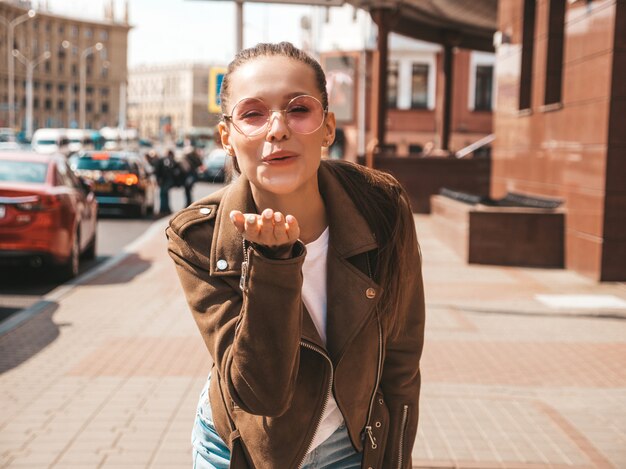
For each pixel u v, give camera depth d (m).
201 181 38.25
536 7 14.03
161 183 22.50
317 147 1.64
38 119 131.12
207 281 1.69
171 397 5.36
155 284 10.17
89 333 7.34
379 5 22.33
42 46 130.88
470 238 12.10
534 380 5.96
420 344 2.00
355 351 1.79
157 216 21.81
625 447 4.56
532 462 4.31
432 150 28.20
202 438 1.94
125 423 4.82
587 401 5.46
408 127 46.81
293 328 1.49
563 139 12.19
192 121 155.50
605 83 10.50
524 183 14.45
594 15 10.93
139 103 168.88
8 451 4.35
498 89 16.44
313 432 1.75
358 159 22.27
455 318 8.13
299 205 1.75
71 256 10.59
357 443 1.86
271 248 1.45
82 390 5.51
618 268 10.55
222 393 1.81
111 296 9.30
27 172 10.48
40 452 4.34
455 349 6.86
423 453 4.43
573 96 11.75
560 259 11.99
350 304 1.76
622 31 10.29
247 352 1.49
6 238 9.78
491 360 6.51
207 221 1.74
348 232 1.79
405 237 1.88
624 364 6.43
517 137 14.91
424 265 12.05
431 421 4.99
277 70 1.60
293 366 1.54
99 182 20.25
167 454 4.33
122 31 143.25
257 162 1.62
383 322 1.84
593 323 8.00
